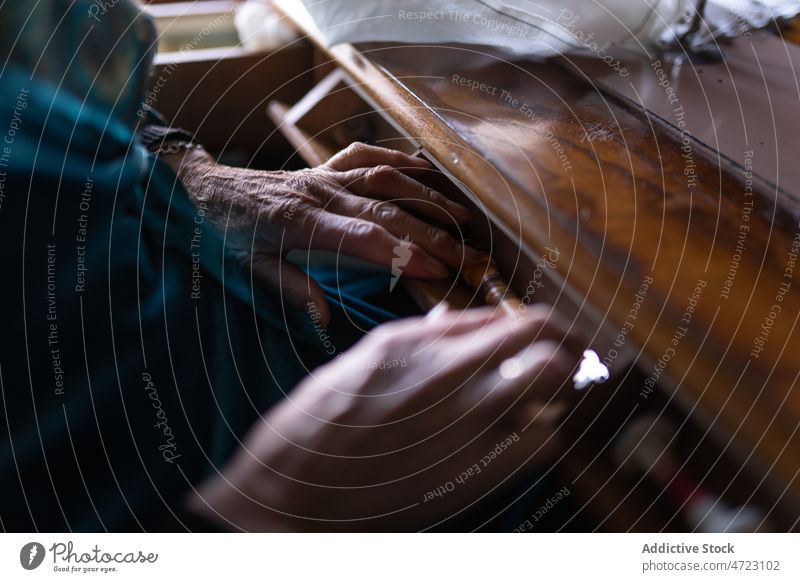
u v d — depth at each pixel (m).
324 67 1.05
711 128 0.62
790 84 0.69
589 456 0.59
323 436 0.47
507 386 0.48
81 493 0.53
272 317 0.63
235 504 0.49
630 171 0.57
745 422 0.41
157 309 0.58
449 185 0.71
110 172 0.58
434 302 0.62
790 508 0.53
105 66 0.61
